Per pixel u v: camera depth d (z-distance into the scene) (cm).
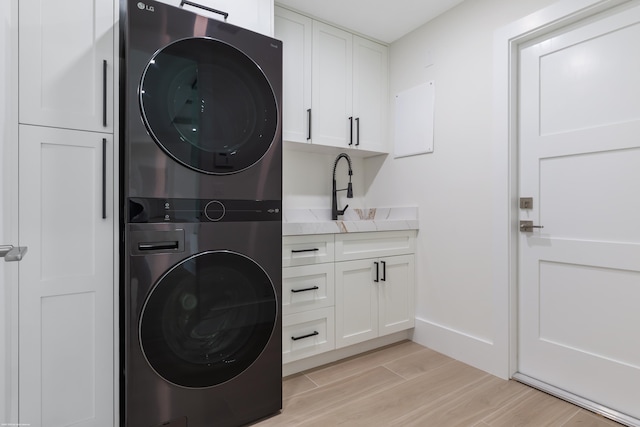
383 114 267
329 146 239
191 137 131
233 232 142
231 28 142
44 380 120
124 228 127
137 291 121
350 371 200
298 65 223
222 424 141
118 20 133
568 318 172
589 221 165
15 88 115
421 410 160
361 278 218
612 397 156
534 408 161
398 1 212
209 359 137
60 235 122
